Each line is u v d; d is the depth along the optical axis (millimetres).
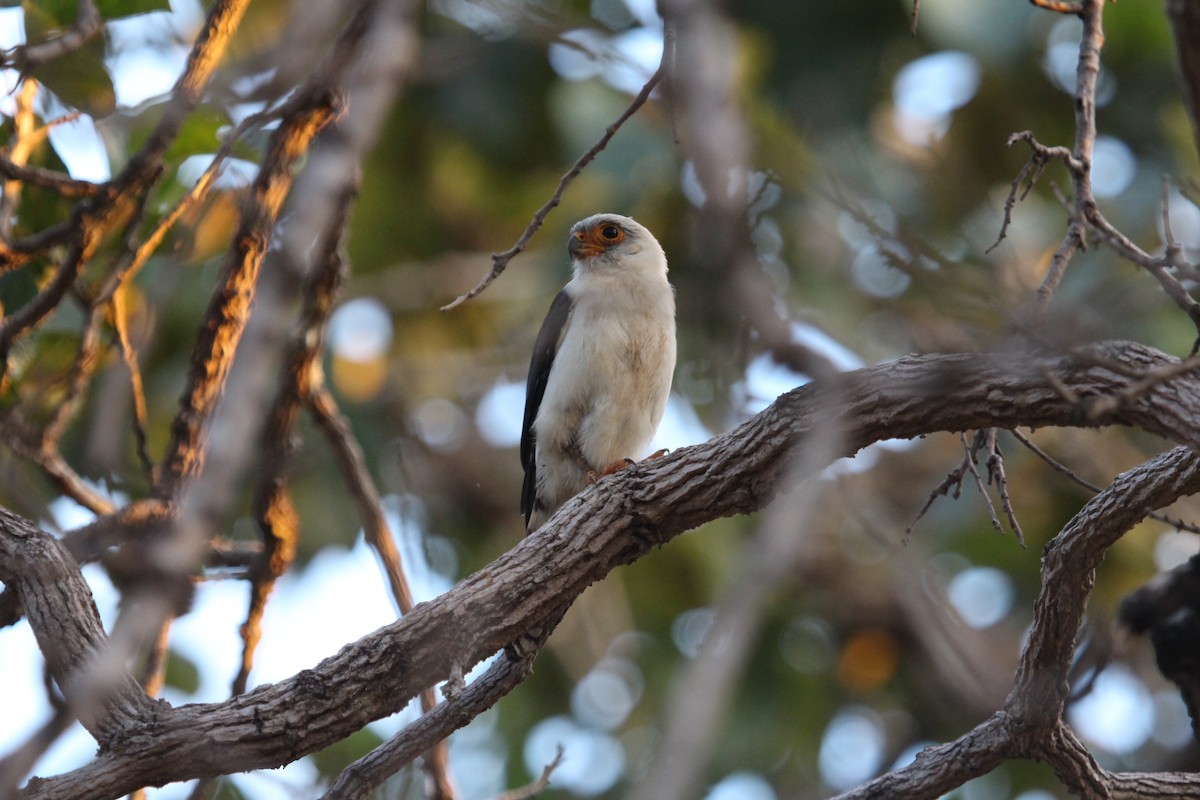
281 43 7977
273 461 10039
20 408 9891
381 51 6180
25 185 9703
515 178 15922
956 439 15805
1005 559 15188
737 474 7461
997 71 14141
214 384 8625
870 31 13531
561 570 7582
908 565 9961
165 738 6738
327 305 9641
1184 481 6863
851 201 5656
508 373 16406
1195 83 4293
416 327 16328
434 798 9875
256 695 6992
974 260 6770
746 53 13484
